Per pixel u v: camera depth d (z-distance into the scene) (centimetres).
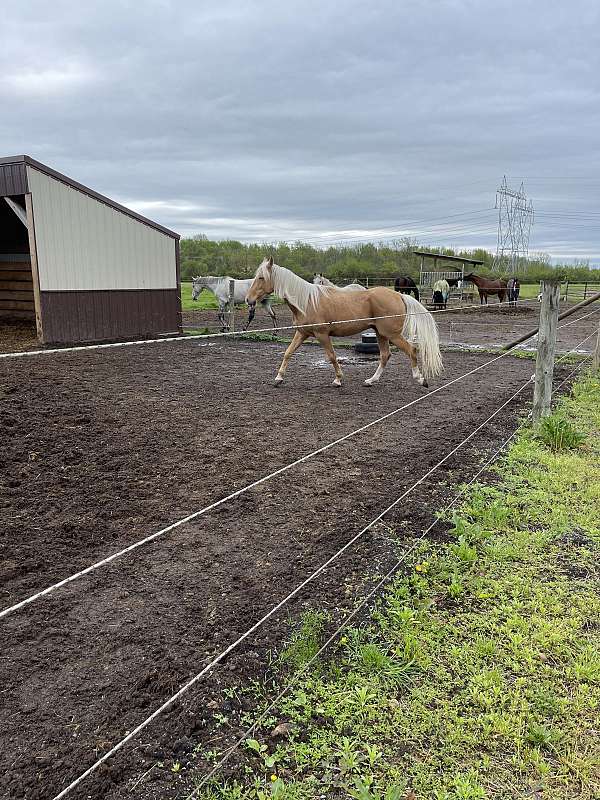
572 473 472
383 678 242
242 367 1008
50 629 274
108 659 254
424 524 383
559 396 781
